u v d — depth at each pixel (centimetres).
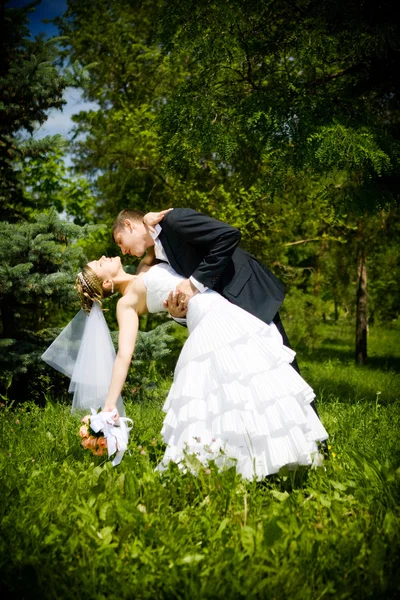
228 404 301
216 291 332
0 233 543
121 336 335
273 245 1202
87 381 363
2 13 543
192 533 247
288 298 1428
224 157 718
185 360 319
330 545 232
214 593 201
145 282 337
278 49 706
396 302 1923
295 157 655
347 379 1077
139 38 1191
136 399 620
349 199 667
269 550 228
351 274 1537
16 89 536
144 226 347
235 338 311
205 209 1061
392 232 1324
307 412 318
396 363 1488
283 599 204
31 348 566
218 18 706
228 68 728
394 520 249
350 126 645
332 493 282
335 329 1906
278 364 312
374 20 642
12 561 223
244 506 263
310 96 683
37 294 555
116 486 288
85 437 322
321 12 668
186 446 295
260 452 301
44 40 559
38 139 579
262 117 666
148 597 205
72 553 230
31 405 525
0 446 379
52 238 580
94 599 204
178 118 730
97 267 356
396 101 731
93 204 1123
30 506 265
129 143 1107
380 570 217
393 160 636
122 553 233
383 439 392
